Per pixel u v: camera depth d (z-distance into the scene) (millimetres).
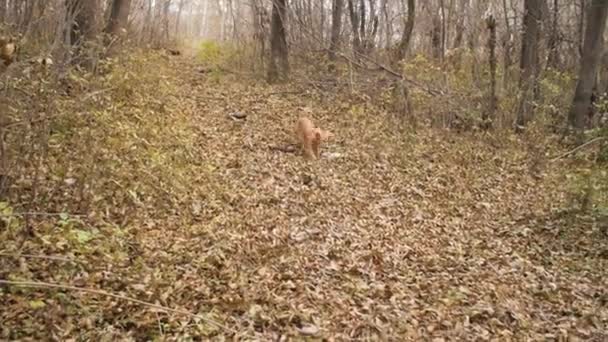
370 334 4844
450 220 8266
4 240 4816
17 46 5547
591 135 10430
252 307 4938
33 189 5652
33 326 4207
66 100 7293
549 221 8297
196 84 16188
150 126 8914
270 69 17797
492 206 9055
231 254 6098
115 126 7664
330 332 4785
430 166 10852
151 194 7109
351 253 6637
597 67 13875
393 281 6008
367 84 15094
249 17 27172
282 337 4598
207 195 7828
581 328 5262
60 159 6688
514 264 6727
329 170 10008
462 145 12398
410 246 7078
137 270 5277
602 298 5945
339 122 13188
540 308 5652
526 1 14984
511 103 14016
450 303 5527
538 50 15578
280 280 5664
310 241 6855
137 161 7379
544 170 11133
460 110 13977
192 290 5129
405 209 8500
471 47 15883
